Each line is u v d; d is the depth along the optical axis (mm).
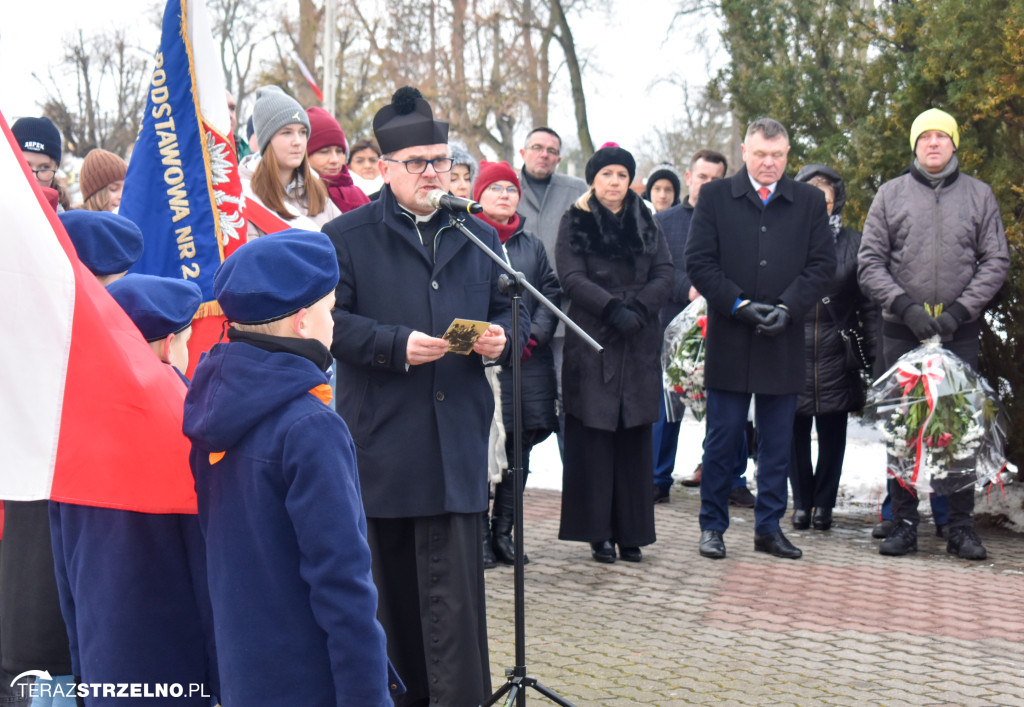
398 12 28891
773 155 5750
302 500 2115
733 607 4953
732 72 7645
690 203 7535
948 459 5762
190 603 2408
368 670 2105
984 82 6273
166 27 3650
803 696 3850
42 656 2881
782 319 5633
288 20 31672
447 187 3619
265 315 2197
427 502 3422
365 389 3494
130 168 3678
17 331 2350
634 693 3846
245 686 2141
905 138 6734
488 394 3619
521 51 28594
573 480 5699
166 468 2361
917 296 5973
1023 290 6254
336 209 5262
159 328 2637
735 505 7352
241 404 2141
